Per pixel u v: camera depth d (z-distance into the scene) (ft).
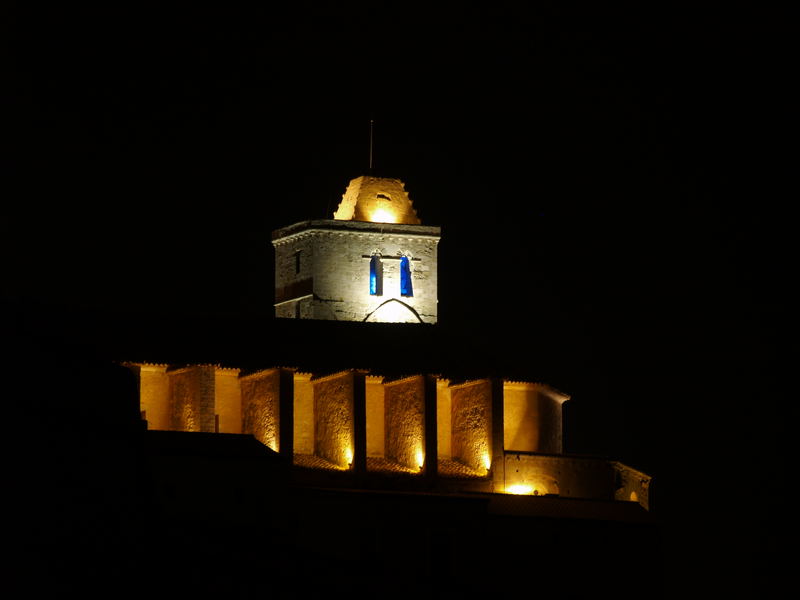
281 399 325.83
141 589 257.96
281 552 286.25
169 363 324.60
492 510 316.60
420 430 335.88
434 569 305.53
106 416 274.77
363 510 303.27
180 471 291.17
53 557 252.01
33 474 255.91
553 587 312.50
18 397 262.06
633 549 318.24
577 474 343.46
